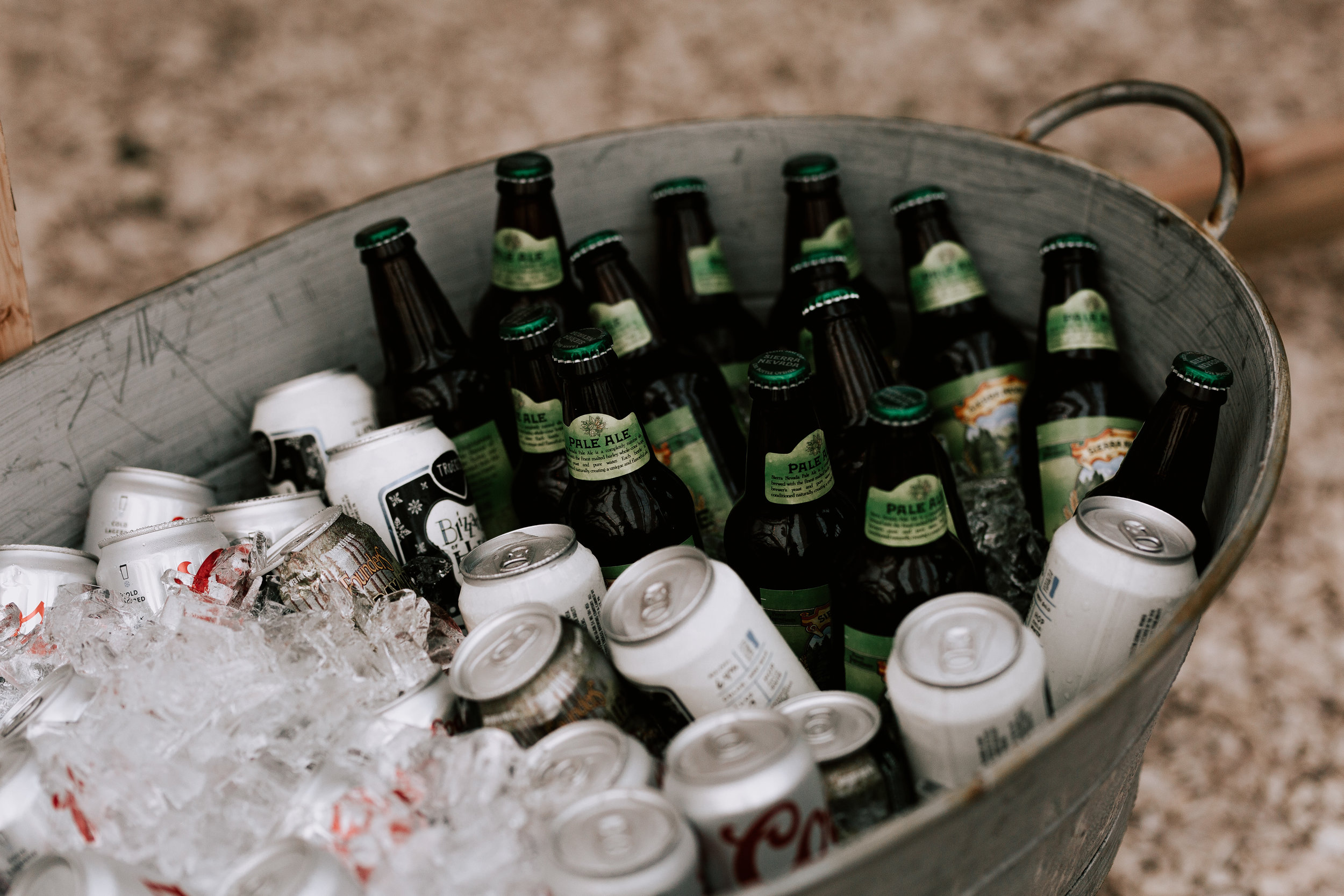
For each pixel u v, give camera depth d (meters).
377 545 1.12
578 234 1.62
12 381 1.21
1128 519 0.95
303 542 1.07
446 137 3.61
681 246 1.50
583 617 1.00
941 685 0.81
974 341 1.39
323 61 3.97
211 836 0.83
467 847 0.76
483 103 3.72
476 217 1.56
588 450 1.07
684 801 0.75
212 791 0.86
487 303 1.47
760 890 0.63
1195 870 1.89
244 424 1.45
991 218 1.47
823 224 1.47
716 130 1.57
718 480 1.30
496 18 4.07
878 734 0.86
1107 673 0.93
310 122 3.74
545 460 1.23
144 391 1.34
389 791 0.84
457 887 0.75
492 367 1.45
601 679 0.89
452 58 3.93
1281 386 0.94
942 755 0.82
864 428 1.19
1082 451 1.25
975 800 0.67
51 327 3.15
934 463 0.95
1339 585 2.29
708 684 0.87
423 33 4.05
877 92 3.59
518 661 0.88
